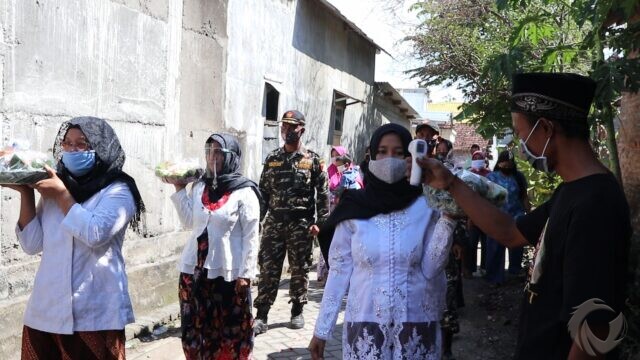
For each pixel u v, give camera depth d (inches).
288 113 211.6
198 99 252.1
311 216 211.9
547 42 229.5
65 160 105.2
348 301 102.3
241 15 283.1
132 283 208.8
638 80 123.8
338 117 472.4
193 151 250.5
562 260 64.1
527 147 69.1
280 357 183.5
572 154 66.3
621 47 130.9
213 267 146.9
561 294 64.6
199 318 148.8
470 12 411.2
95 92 191.6
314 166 210.2
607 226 59.9
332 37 425.4
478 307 245.3
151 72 219.9
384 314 97.1
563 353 64.6
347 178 309.0
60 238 105.0
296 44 356.8
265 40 312.2
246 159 297.7
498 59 151.4
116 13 199.6
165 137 230.5
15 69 159.9
